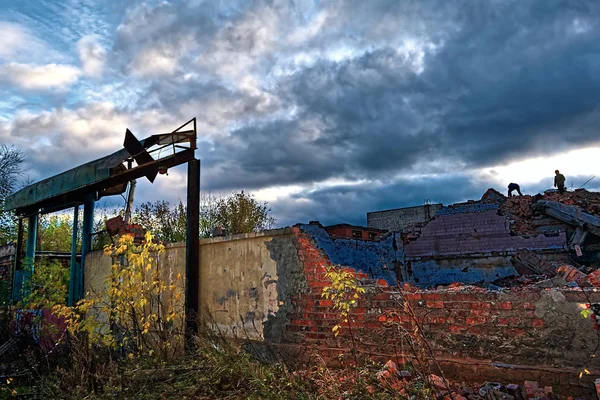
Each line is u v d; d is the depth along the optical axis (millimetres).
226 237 8305
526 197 18203
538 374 4523
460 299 5254
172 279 9344
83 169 10773
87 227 11992
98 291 10938
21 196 12922
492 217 17969
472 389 4695
